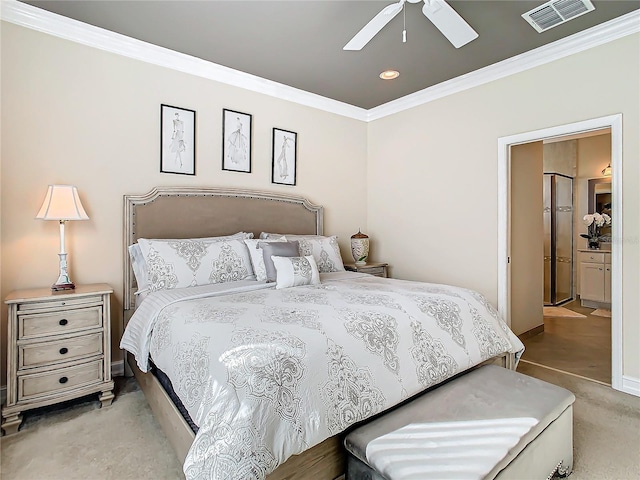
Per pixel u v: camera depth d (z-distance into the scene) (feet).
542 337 12.78
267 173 11.94
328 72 10.82
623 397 8.00
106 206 9.01
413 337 5.78
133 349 6.97
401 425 4.58
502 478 3.99
